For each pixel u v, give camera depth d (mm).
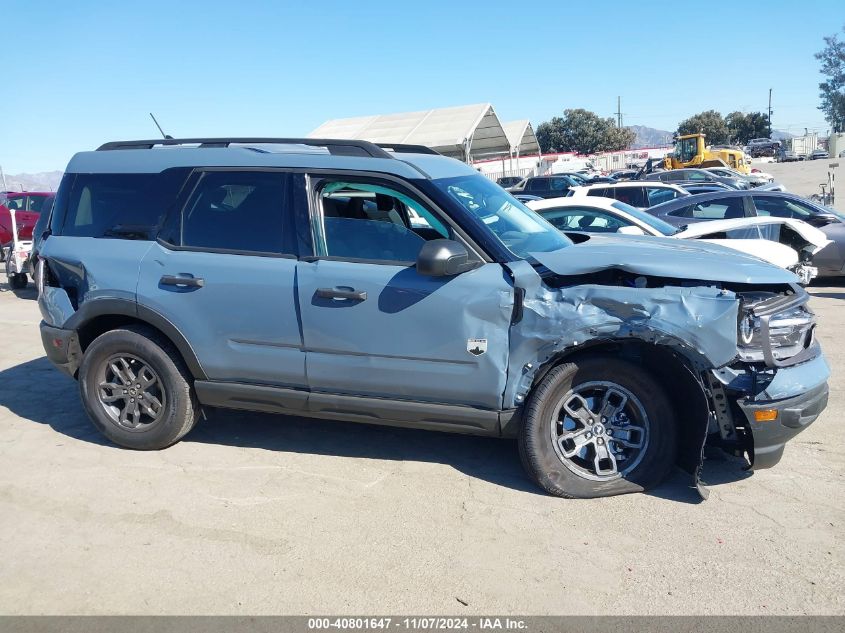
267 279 4324
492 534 3695
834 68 71750
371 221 4297
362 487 4242
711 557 3463
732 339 3744
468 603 3143
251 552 3561
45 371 6746
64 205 4984
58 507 4027
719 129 98125
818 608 3074
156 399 4703
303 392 4383
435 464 4555
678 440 4043
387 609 3107
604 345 3998
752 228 8000
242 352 4438
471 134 30938
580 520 3818
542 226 4805
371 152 4523
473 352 4012
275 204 4434
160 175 4738
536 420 3986
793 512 3871
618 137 85812
